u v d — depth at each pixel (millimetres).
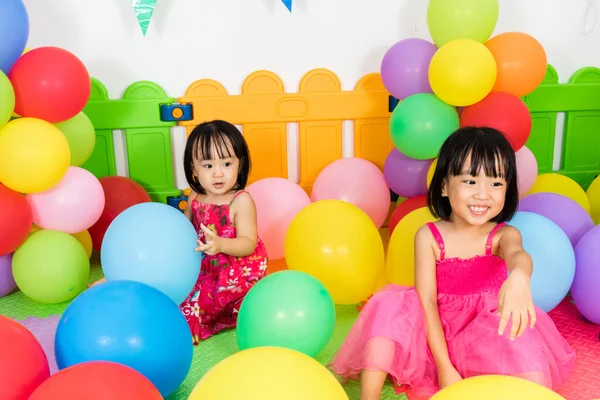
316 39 2754
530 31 2871
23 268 2018
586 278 1781
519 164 2348
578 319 1914
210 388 1038
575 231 2043
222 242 1850
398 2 2764
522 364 1331
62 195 2047
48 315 2018
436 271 1549
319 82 2758
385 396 1480
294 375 1047
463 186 1451
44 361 1216
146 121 2680
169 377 1341
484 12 2236
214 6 2666
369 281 1909
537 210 2098
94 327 1279
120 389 1047
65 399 1015
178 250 1712
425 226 1566
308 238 1908
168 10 2643
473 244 1526
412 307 1480
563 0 2855
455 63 2139
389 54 2430
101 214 2436
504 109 2199
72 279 2055
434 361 1469
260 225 2324
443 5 2268
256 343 1544
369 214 2508
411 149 2342
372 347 1397
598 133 2977
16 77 1920
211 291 1888
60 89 1944
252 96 2711
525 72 2252
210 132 1952
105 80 2670
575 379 1547
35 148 1870
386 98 2785
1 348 1133
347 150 2869
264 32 2719
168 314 1380
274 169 2811
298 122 2781
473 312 1491
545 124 2920
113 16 2623
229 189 2016
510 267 1390
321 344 1582
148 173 2740
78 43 2623
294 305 1534
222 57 2719
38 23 2580
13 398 1105
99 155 2697
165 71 2699
